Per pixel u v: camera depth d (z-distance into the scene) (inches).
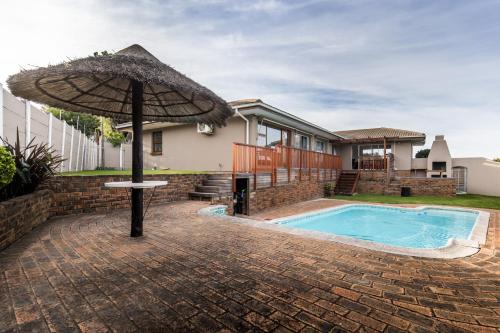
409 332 70.1
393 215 431.8
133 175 160.9
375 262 123.3
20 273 105.4
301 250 139.2
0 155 138.0
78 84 168.6
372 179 684.1
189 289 93.4
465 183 714.2
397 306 83.7
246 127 484.1
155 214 236.2
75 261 119.4
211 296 88.5
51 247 139.3
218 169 528.1
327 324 73.0
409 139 743.1
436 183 626.8
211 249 139.6
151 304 82.7
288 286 96.9
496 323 75.3
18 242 147.4
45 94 171.0
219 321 73.9
